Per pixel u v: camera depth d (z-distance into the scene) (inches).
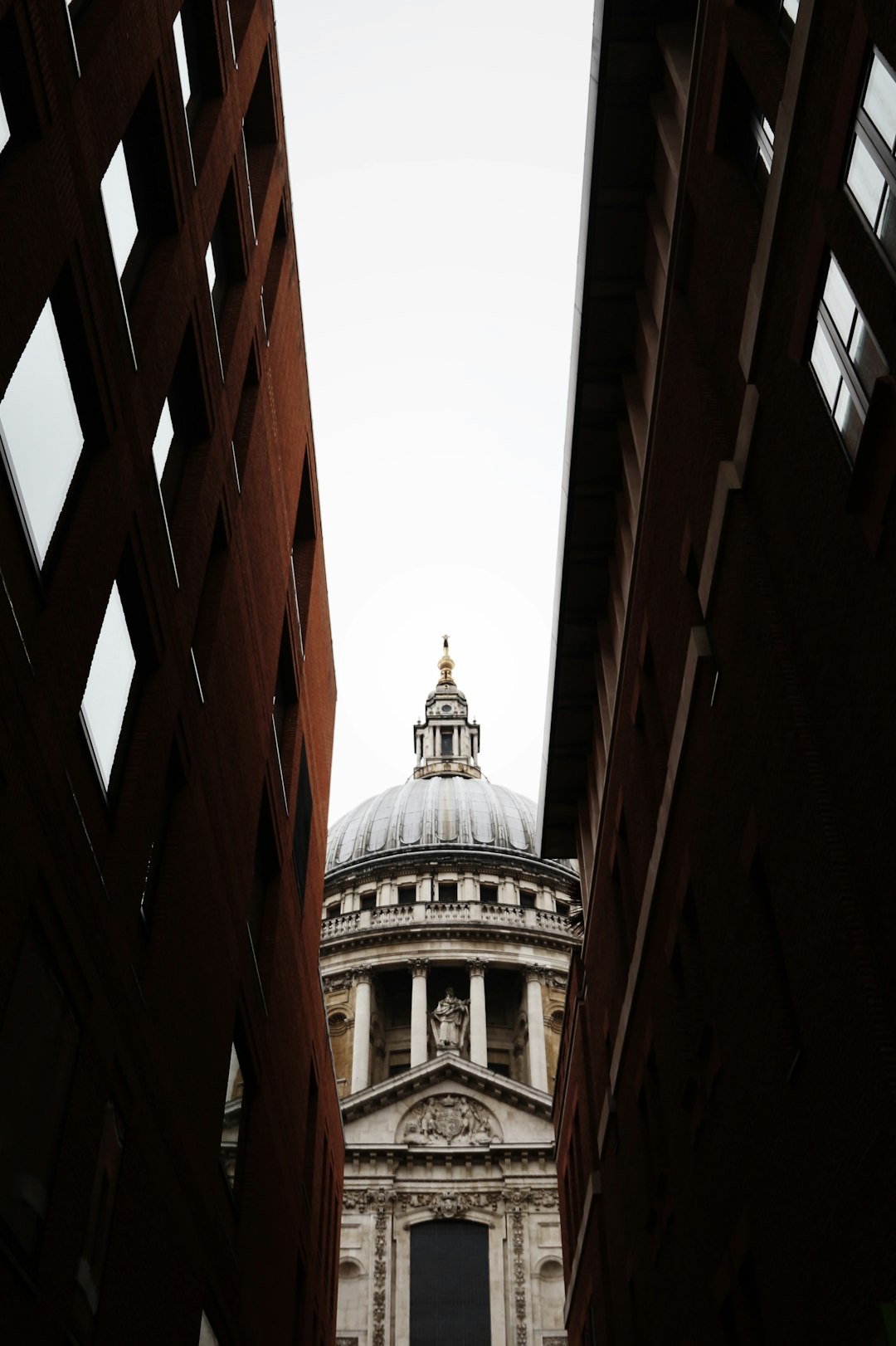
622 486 1069.8
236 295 946.7
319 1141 1363.2
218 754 829.8
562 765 1327.5
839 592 548.4
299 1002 1168.2
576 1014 1397.6
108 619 624.7
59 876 525.7
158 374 699.4
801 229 592.7
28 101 519.2
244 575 925.2
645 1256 991.0
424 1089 2787.9
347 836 4308.6
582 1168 1376.7
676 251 815.7
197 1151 745.6
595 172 908.0
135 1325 614.2
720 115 726.5
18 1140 475.8
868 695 515.5
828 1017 547.5
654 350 925.8
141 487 661.9
